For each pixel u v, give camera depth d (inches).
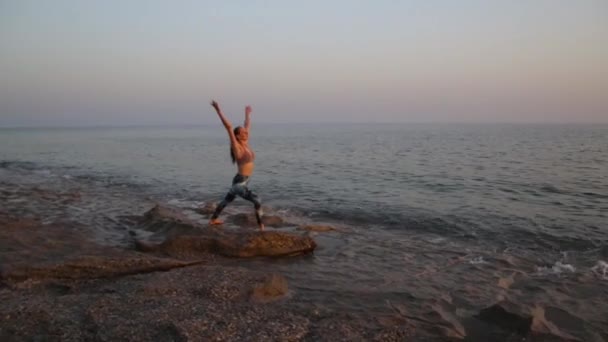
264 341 188.2
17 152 1973.4
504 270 325.1
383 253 371.2
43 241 356.2
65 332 189.8
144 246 358.6
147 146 2487.7
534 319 228.1
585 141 2603.3
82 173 1072.8
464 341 211.9
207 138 4023.1
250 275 274.8
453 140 2903.5
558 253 370.3
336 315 235.1
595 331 227.5
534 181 816.3
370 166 1156.5
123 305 221.1
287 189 748.0
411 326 225.5
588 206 566.6
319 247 387.9
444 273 318.7
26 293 254.2
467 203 597.3
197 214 533.0
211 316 209.8
